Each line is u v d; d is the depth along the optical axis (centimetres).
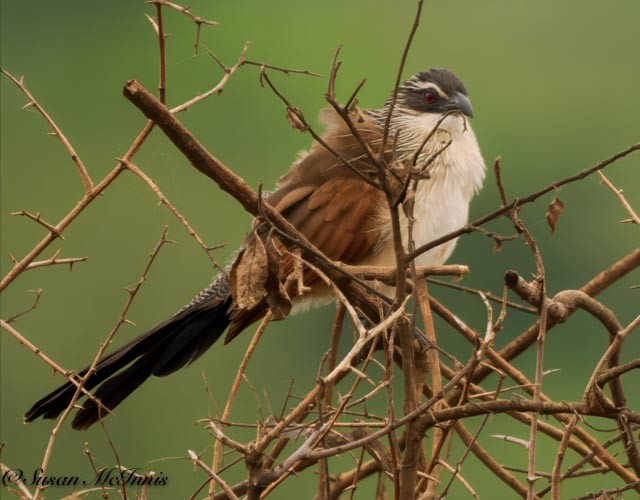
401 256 363
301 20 1916
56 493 552
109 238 1491
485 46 1986
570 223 1577
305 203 664
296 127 356
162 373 611
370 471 491
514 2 2033
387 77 1877
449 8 1995
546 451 1145
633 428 441
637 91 1909
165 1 384
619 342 399
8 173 1672
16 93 1820
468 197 710
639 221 444
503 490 1118
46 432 1111
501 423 1181
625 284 1393
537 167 1864
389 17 1998
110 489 397
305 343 1445
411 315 373
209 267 1458
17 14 1883
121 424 1229
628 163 1622
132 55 1891
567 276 1555
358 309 449
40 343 1370
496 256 1452
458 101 704
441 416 376
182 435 1247
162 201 381
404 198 364
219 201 1508
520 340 509
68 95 1842
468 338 460
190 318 616
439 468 449
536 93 1923
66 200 1614
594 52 1977
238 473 852
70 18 1903
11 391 1311
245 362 461
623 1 1998
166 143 1571
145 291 1422
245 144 1742
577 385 1456
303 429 411
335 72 346
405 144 693
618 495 423
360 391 1009
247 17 1898
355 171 359
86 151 1739
